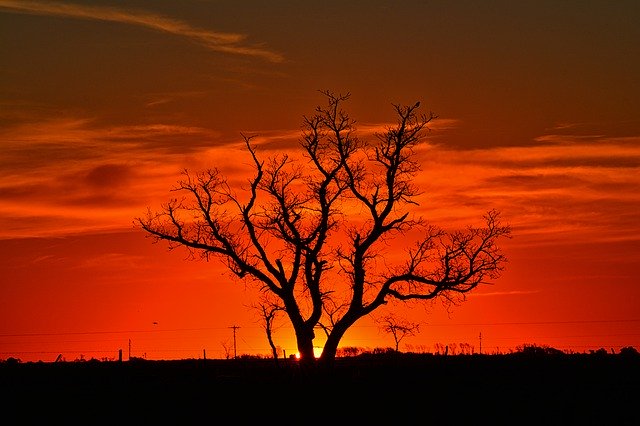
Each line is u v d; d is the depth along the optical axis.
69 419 74.75
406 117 100.44
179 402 81.25
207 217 100.81
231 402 80.69
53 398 83.88
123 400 82.56
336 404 78.88
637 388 85.62
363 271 99.25
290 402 80.00
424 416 73.19
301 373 93.62
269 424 71.88
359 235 99.62
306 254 98.81
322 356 97.94
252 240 100.12
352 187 100.25
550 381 90.00
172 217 101.44
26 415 76.50
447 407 76.69
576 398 80.31
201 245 100.44
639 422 70.25
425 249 100.31
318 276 99.19
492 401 79.12
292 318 98.25
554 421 70.69
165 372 98.69
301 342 98.06
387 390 84.88
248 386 87.56
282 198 100.38
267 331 95.75
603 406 76.62
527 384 88.06
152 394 85.12
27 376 96.88
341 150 100.88
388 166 100.12
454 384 88.06
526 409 75.44
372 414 74.44
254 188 100.75
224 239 100.31
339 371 96.06
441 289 99.44
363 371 95.88
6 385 91.19
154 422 73.25
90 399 83.25
